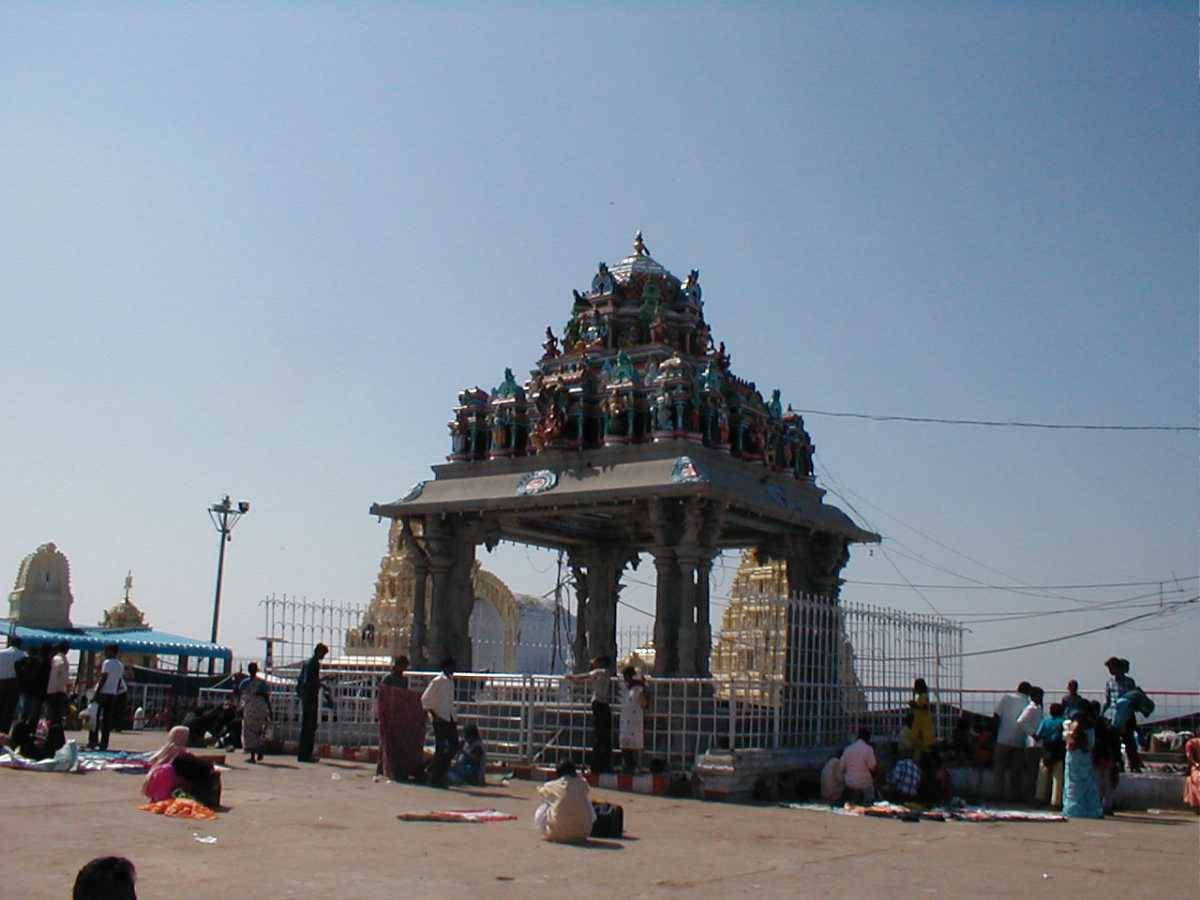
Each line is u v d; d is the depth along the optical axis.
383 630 33.91
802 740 18.92
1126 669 19.38
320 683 21.59
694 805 16.08
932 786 17.34
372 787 16.55
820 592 24.48
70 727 29.89
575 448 22.88
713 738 17.67
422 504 23.66
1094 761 17.19
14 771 16.14
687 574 20.50
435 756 17.30
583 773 18.09
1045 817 16.12
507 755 19.56
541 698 20.48
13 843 10.44
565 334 25.83
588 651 27.31
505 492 22.95
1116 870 11.56
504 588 34.25
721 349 25.30
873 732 20.66
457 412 24.66
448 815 13.45
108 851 10.27
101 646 38.34
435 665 23.30
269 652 23.66
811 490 25.19
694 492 20.31
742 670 27.41
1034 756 18.77
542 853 11.30
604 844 12.09
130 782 15.59
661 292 25.58
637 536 26.98
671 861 11.16
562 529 26.39
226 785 15.98
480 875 9.99
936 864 11.59
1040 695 19.05
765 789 17.06
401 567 34.62
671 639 20.78
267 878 9.41
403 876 9.77
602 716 18.20
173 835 11.33
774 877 10.46
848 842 13.01
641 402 22.44
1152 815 17.23
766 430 24.25
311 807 13.97
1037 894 10.01
